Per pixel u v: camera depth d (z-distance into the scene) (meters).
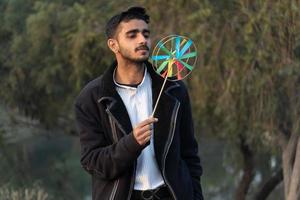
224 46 11.91
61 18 14.21
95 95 4.89
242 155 16.67
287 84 11.62
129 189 4.82
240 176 19.72
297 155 12.08
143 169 4.85
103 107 4.85
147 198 4.85
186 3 12.16
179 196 4.85
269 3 11.16
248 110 11.95
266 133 12.88
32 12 15.62
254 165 17.70
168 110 4.86
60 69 14.65
